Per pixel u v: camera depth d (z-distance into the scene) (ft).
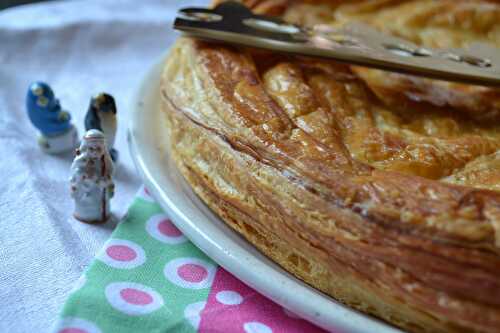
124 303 0.79
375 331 0.75
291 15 1.08
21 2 1.57
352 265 0.76
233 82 0.90
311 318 0.77
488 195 0.74
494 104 0.95
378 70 0.98
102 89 1.17
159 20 1.31
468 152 0.85
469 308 0.72
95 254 0.87
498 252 0.72
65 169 0.99
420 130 0.91
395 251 0.74
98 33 1.27
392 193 0.75
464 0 1.12
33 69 1.19
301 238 0.79
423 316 0.75
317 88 0.93
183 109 0.91
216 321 0.79
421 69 0.93
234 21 0.99
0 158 0.98
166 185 0.91
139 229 0.89
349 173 0.78
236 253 0.82
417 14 1.09
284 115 0.85
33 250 0.86
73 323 0.76
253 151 0.82
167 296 0.81
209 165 0.88
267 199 0.81
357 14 1.11
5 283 0.82
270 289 0.79
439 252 0.72
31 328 0.78
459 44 1.06
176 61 1.01
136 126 0.99
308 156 0.79
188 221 0.86
